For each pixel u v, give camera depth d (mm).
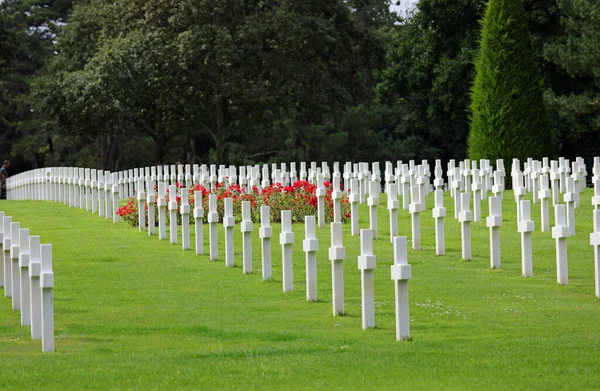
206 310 15195
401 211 27297
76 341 12906
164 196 25375
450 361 10766
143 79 48812
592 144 50375
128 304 15844
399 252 12195
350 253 20625
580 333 12797
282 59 50125
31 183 38312
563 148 50938
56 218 28359
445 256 20141
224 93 49438
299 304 15445
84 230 25469
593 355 11031
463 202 19484
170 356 11555
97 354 11922
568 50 46000
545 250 20578
